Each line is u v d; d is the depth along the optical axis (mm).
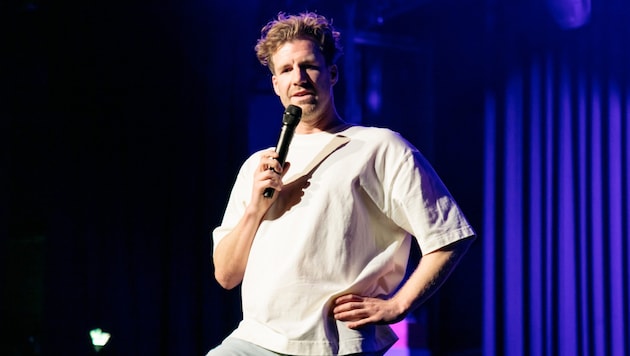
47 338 4328
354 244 1768
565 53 4750
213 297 4484
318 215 1764
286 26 1917
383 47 5656
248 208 1832
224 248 1887
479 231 5316
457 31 5488
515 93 4785
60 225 4395
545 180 4754
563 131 4734
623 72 4645
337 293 1730
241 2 4734
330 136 1896
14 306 4664
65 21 4500
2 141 4461
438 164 5551
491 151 4855
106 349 4336
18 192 4605
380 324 1729
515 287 4730
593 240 4668
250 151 5172
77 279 4383
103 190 4441
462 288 5406
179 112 4551
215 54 4645
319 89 1891
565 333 4641
